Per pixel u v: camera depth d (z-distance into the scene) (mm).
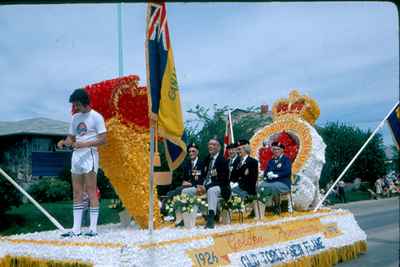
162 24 6305
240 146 8742
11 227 15289
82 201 6586
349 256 9375
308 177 10258
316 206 10203
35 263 5945
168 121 6590
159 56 6277
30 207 18516
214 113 26250
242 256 6711
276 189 8906
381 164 41281
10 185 15891
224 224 7770
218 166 7637
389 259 9242
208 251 6234
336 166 39000
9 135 24562
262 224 7668
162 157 14367
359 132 40375
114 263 5289
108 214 15234
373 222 16531
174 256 5730
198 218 8750
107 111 7082
